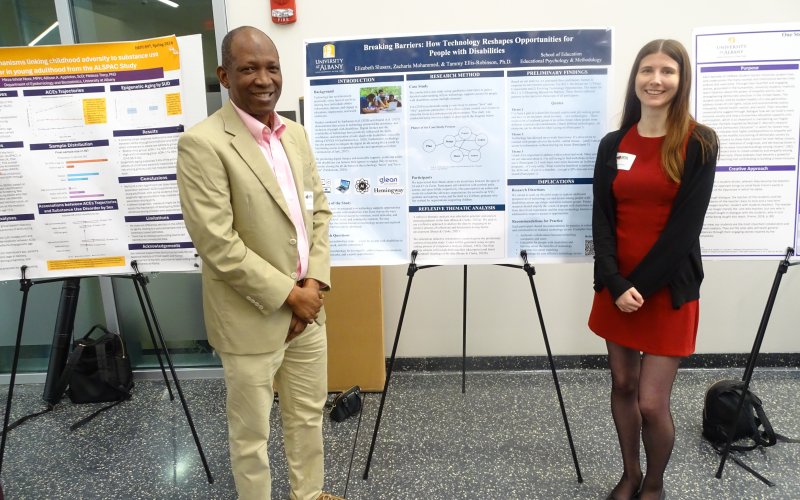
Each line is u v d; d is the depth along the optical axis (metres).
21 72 1.76
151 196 1.83
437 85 1.77
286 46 2.55
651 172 1.50
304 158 1.56
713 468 1.92
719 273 2.67
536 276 2.72
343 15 2.51
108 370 2.56
